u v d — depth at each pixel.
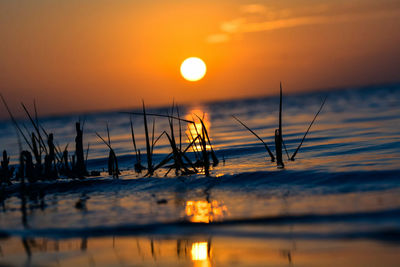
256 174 6.64
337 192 5.17
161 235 4.31
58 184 7.23
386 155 7.47
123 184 6.98
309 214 4.38
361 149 8.66
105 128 30.72
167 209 5.12
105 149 14.04
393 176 5.57
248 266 3.44
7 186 7.40
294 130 16.17
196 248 3.91
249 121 27.25
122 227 4.57
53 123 56.25
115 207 5.42
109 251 4.00
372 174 5.79
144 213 5.02
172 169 8.34
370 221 3.99
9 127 52.09
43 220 5.05
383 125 14.30
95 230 4.55
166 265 3.60
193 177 7.00
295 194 5.32
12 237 4.54
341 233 3.83
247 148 10.95
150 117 52.31
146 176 7.58
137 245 4.09
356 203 4.56
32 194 6.74
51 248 4.14
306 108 40.31
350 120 18.64
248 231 4.16
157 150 12.34
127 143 15.88
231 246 3.88
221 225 4.39
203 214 4.79
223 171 7.36
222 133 18.16
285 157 8.58
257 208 4.82
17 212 5.56
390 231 3.72
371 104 34.69
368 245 3.55
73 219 4.99
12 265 3.78
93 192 6.60
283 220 4.32
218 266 3.48
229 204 5.12
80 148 7.71
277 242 3.84
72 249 4.08
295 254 3.57
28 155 7.47
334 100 57.75
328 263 3.34
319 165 7.02
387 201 4.49
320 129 15.34
